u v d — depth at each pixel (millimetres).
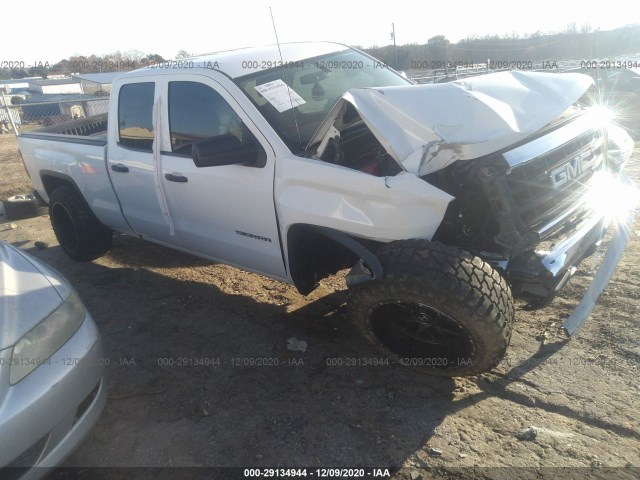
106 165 4328
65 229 5289
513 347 3297
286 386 3131
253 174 3221
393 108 2750
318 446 2658
